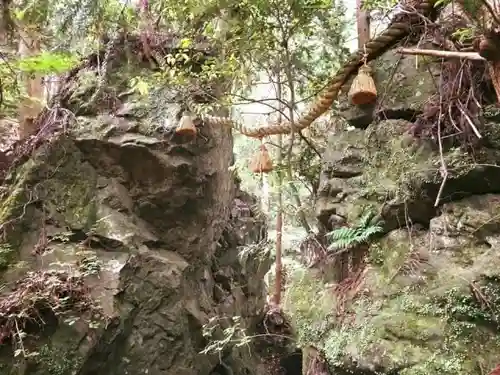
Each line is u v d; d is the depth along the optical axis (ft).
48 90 15.89
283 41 11.03
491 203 7.68
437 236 7.89
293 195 12.12
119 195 12.89
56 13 12.59
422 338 7.26
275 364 16.22
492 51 5.72
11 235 11.81
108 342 11.34
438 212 8.19
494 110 7.82
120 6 13.52
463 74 8.03
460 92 8.03
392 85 9.13
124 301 11.86
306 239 11.24
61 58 12.56
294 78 12.53
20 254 11.72
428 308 7.44
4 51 13.66
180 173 13.05
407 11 8.86
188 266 13.43
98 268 11.71
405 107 8.91
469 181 7.81
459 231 7.70
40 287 10.74
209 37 13.29
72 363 10.57
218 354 13.83
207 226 14.15
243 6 11.17
